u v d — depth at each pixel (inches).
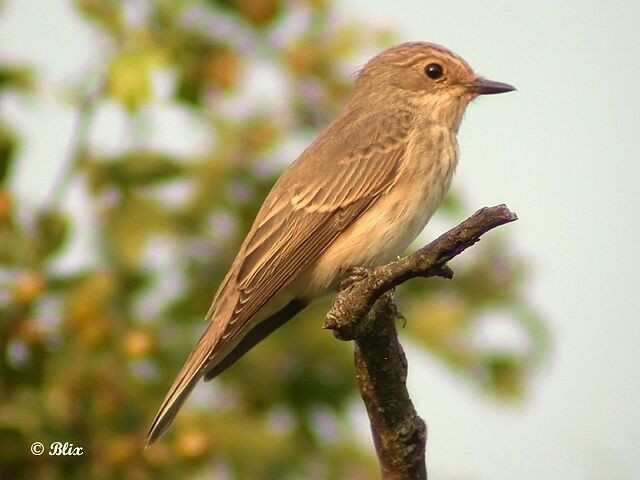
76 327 439.2
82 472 434.6
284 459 466.0
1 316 435.8
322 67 507.5
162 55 475.8
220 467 457.1
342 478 483.2
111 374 441.4
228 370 487.2
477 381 497.0
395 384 387.5
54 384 437.4
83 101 480.1
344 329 374.9
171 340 477.4
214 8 496.4
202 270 493.7
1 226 453.7
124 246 475.5
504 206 357.1
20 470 433.4
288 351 492.1
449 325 486.0
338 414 489.7
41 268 454.9
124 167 474.6
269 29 503.2
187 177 490.3
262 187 503.5
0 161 468.8
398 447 394.3
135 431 445.1
